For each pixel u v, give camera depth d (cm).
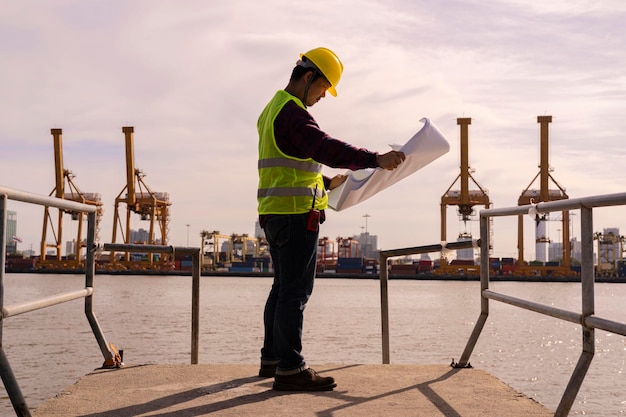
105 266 15712
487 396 318
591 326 254
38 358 2173
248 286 10306
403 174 306
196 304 416
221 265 16912
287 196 324
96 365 2027
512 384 1823
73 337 2836
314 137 303
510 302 347
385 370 391
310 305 5453
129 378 361
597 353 2605
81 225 14775
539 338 3116
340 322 3703
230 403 302
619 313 4991
